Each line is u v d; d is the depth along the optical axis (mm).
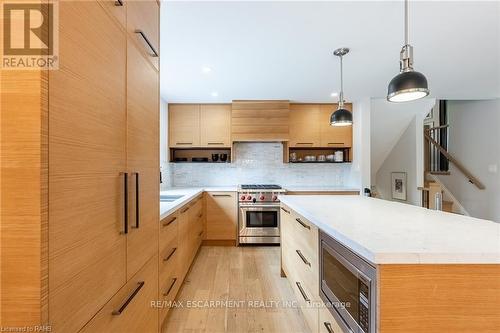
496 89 3648
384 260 880
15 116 620
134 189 1180
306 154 4613
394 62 2621
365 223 1332
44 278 633
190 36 2074
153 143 1453
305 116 4297
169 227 1969
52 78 656
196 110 4211
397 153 5605
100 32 875
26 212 620
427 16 1806
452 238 1052
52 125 657
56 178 671
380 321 883
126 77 1091
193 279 2770
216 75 2975
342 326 1199
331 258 1353
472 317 898
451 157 5148
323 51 2363
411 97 1707
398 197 5570
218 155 4430
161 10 1715
